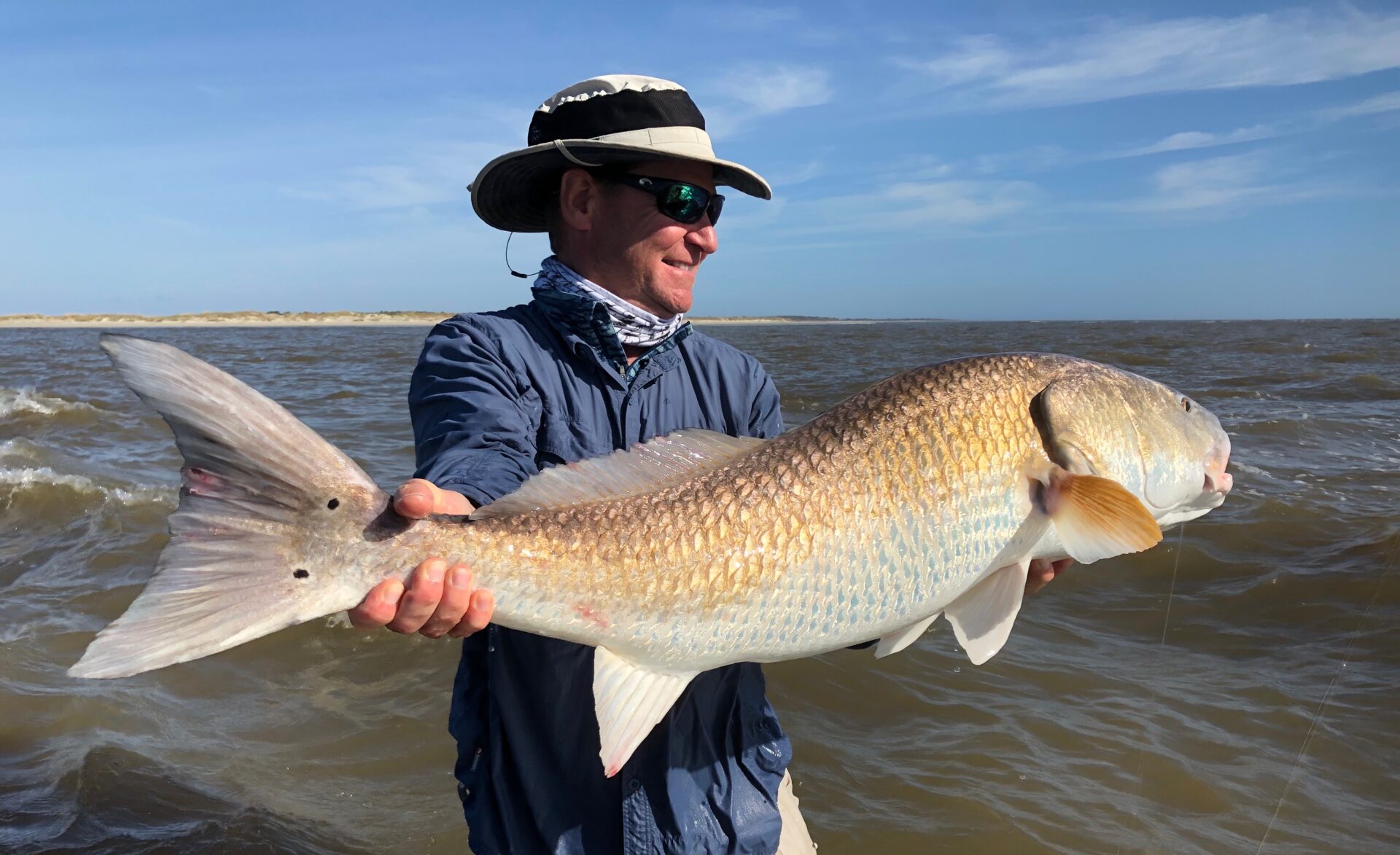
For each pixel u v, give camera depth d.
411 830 4.00
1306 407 15.27
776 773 2.44
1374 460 10.62
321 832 3.98
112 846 3.80
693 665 2.16
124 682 5.36
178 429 1.74
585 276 2.57
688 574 2.10
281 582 1.77
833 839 3.87
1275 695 4.89
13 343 52.91
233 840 3.83
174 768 4.46
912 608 2.30
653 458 2.20
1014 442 2.41
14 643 5.88
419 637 5.85
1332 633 5.62
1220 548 7.13
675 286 2.53
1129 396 2.64
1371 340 42.56
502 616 2.00
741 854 2.32
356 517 1.84
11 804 4.15
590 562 2.03
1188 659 5.39
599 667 2.10
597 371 2.42
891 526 2.26
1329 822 3.87
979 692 5.04
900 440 2.31
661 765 2.23
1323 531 7.42
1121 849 3.74
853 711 4.89
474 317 2.38
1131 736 4.55
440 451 2.12
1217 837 3.80
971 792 4.14
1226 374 21.78
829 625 2.23
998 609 2.42
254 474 1.78
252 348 43.56
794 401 17.38
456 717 2.34
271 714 5.02
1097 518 2.30
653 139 2.44
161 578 1.69
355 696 5.20
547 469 2.10
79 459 11.41
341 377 24.39
